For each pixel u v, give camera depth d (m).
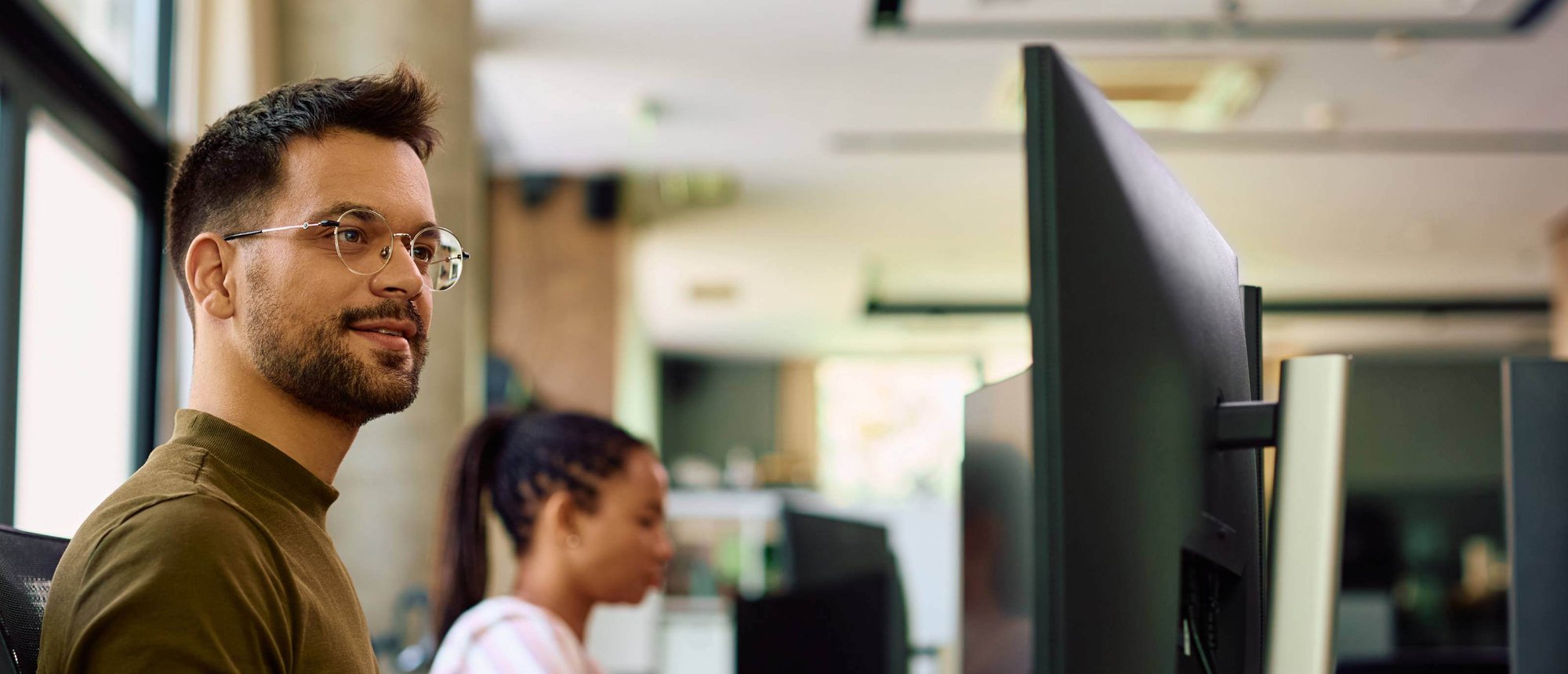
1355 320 12.23
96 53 3.16
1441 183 7.80
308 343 0.94
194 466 0.90
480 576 1.87
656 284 10.75
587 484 1.79
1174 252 0.87
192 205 0.99
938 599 5.05
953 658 2.40
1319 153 7.15
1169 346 0.84
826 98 6.29
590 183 7.75
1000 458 1.14
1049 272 0.74
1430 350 14.33
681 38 5.54
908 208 8.38
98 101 3.13
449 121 4.09
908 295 11.88
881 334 13.61
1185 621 0.86
